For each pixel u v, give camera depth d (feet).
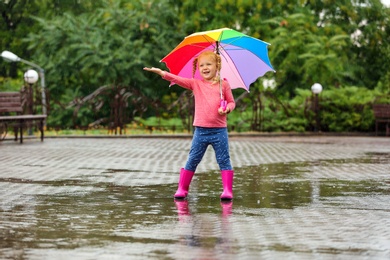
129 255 23.88
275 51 128.26
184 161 58.80
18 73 147.95
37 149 70.59
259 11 136.98
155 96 129.49
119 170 51.11
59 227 28.81
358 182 45.21
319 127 111.75
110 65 123.34
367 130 113.50
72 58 124.67
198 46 37.86
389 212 33.19
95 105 121.29
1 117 76.95
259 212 32.96
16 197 37.19
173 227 28.94
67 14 129.70
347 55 144.87
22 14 163.63
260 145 81.25
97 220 30.50
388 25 148.25
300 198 37.81
